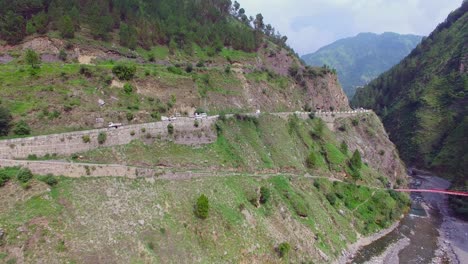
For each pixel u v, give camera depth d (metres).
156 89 101.00
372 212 115.19
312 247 85.31
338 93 176.75
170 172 77.62
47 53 106.31
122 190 68.00
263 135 112.44
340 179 119.81
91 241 56.00
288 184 99.19
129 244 59.03
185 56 140.38
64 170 64.75
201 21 168.50
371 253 95.75
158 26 141.12
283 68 161.75
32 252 51.06
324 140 132.25
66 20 112.06
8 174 59.41
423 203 143.50
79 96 84.56
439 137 189.50
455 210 132.62
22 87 80.94
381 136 167.75
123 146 79.31
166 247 62.66
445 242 107.31
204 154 91.50
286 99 143.50
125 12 139.50
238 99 123.12
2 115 67.56
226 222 73.81
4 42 106.12
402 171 162.62
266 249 75.69
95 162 72.25
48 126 73.56
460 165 158.38
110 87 92.69
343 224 101.75
